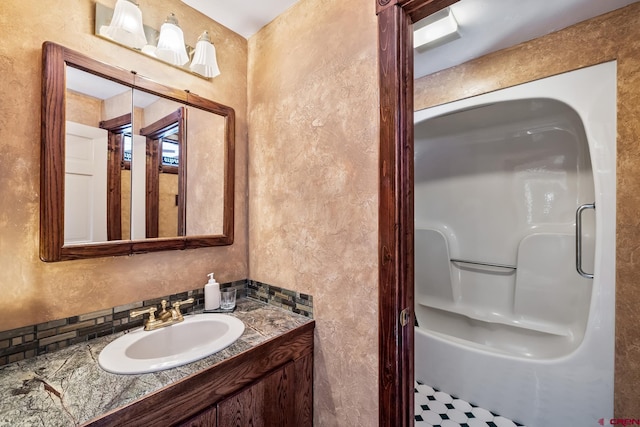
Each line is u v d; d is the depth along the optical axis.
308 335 1.19
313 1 1.24
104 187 1.06
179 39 1.18
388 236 0.97
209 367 0.84
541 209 2.01
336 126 1.14
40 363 0.86
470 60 1.74
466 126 2.16
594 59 1.37
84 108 1.01
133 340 1.01
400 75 0.96
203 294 1.38
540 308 1.95
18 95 0.88
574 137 1.83
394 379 0.96
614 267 1.32
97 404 0.67
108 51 1.08
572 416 1.42
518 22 1.40
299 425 1.15
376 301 1.02
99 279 1.05
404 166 0.98
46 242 0.91
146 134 1.18
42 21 0.93
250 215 1.54
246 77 1.57
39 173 0.92
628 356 1.28
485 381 1.69
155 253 1.21
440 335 1.94
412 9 0.97
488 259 2.23
